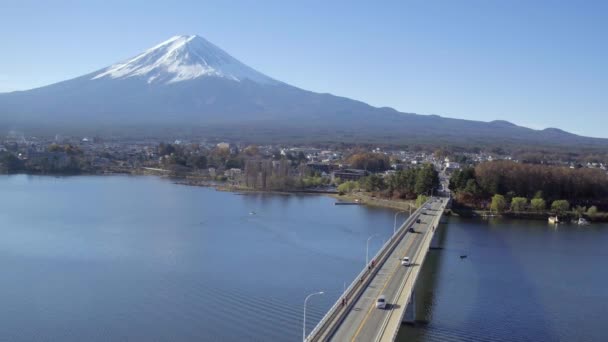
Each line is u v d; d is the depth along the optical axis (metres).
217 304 127.88
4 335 111.44
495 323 118.69
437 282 146.00
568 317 123.81
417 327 115.19
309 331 113.38
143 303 128.38
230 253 174.12
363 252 177.75
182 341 109.12
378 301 101.00
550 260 173.25
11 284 140.75
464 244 193.12
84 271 152.50
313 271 154.25
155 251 175.25
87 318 120.06
